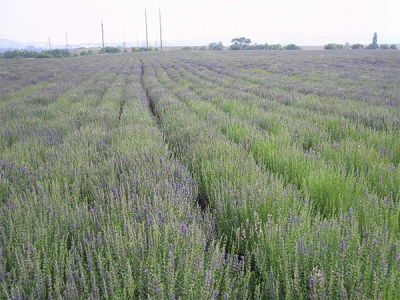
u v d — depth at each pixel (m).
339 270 2.44
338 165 4.89
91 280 2.39
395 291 2.14
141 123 8.50
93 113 9.75
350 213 3.34
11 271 2.48
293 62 37.91
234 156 5.35
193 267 2.45
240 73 25.91
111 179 4.39
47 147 6.39
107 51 97.25
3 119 9.25
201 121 8.46
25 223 3.07
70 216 3.30
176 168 4.84
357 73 24.17
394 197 4.14
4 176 4.44
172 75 25.66
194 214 3.45
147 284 2.36
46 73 28.48
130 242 2.67
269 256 2.79
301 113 9.62
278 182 4.11
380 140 6.48
